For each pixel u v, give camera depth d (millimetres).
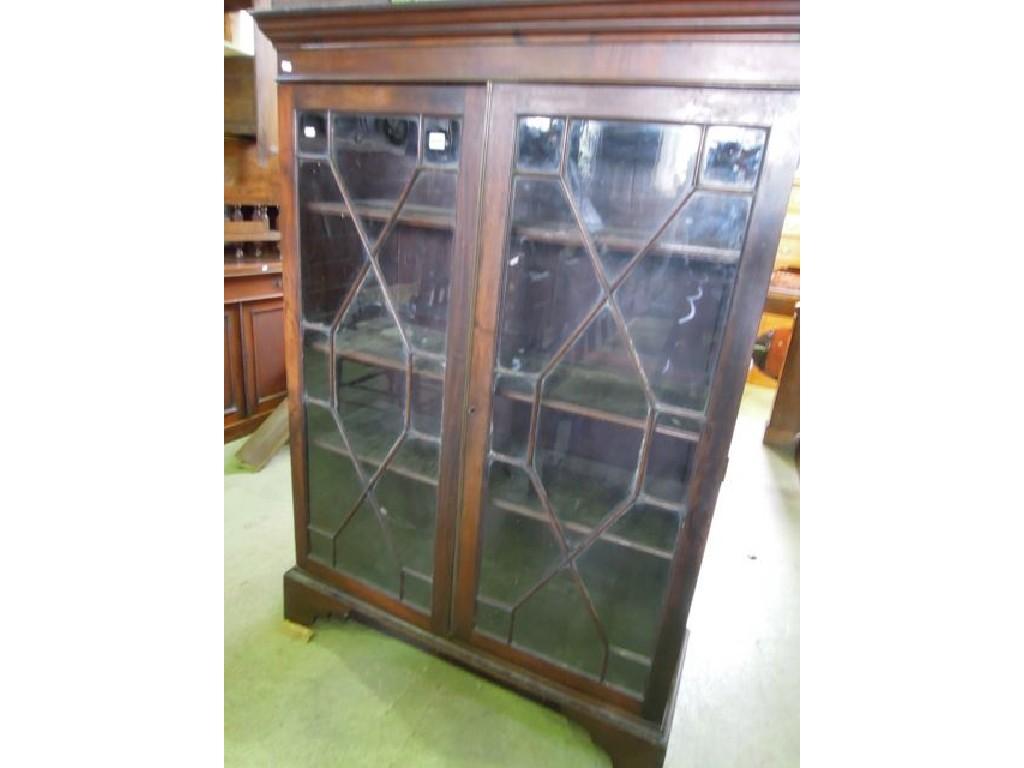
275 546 1703
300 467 1292
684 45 718
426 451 1150
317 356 1188
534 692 1146
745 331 804
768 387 3666
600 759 1136
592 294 919
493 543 1142
